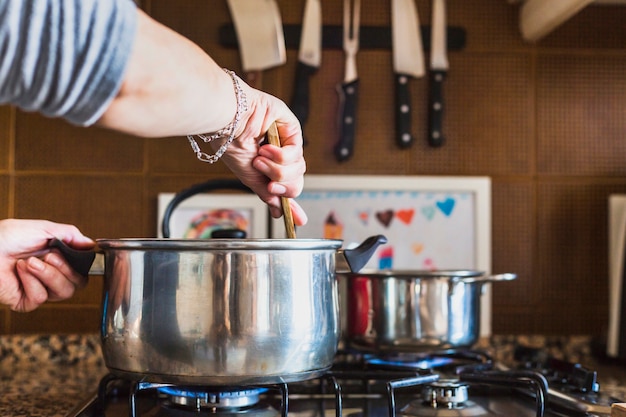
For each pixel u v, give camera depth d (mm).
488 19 1497
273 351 720
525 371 927
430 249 1453
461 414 864
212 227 1426
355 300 1071
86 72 436
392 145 1471
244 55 1439
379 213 1449
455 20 1495
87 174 1441
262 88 1455
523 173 1491
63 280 824
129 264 744
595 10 1517
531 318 1478
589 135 1505
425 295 1035
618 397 952
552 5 1334
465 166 1480
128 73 454
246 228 1426
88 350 1415
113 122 484
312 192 1444
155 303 724
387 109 1473
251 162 739
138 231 1438
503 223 1484
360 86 1471
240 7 1442
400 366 1031
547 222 1491
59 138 1441
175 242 712
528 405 932
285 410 779
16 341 1409
